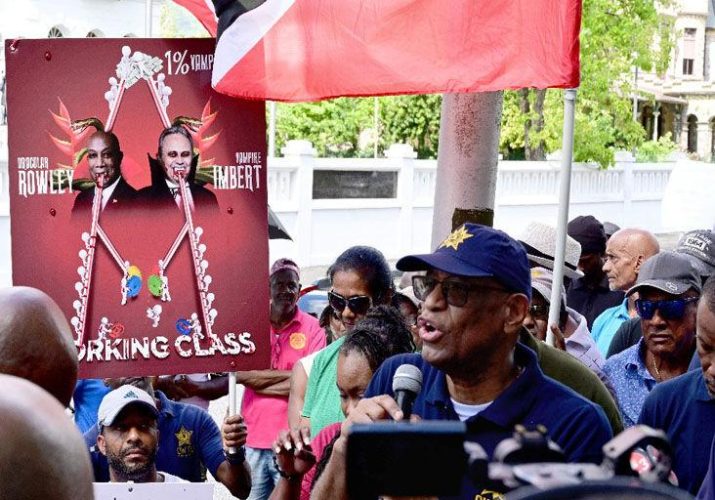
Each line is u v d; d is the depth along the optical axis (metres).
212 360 5.00
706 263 6.17
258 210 4.99
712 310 3.74
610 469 1.53
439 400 3.39
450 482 1.63
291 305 7.27
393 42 5.18
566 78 4.95
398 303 5.70
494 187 6.35
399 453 1.64
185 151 4.96
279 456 3.88
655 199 30.64
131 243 4.95
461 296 3.24
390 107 34.75
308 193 21.91
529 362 3.34
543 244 6.59
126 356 4.96
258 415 7.06
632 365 5.33
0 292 2.53
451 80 5.11
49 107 4.89
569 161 5.29
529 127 29.67
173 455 5.38
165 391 7.14
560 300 5.25
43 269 4.93
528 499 1.28
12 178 4.89
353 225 22.94
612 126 30.92
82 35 24.75
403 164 23.69
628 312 7.12
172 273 4.97
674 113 68.25
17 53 4.88
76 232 4.93
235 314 5.00
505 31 5.04
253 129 5.00
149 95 4.95
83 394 6.23
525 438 1.62
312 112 33.88
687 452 4.06
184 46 4.96
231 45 4.99
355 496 1.65
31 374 2.47
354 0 5.17
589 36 28.25
